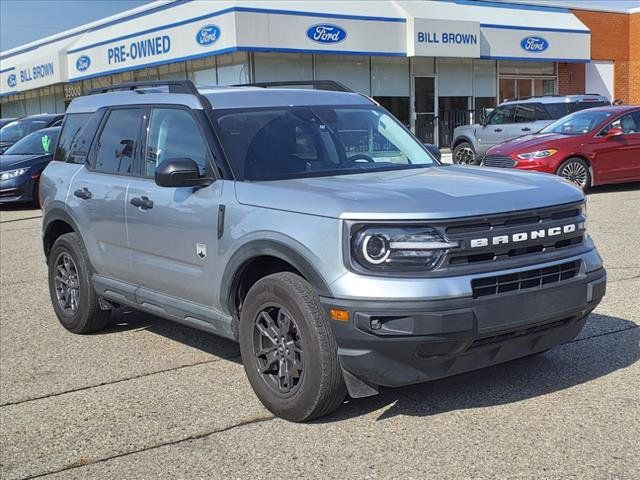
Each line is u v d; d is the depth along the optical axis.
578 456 3.84
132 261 5.64
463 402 4.59
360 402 4.65
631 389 4.68
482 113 26.64
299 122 5.35
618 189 14.95
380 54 24.12
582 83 30.69
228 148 4.96
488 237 4.03
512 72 28.80
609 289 7.07
